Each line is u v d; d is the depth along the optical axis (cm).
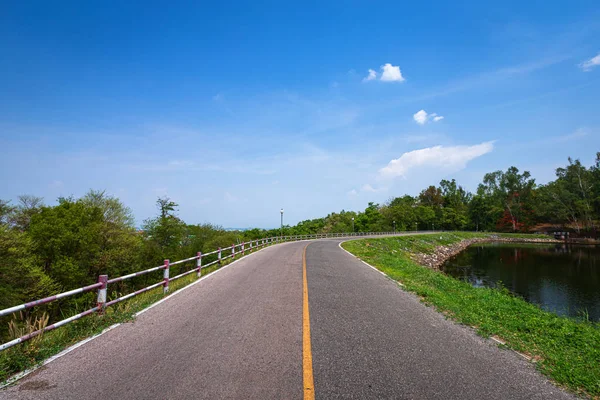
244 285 1078
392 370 437
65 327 604
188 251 4559
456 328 647
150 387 383
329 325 639
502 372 444
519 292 2455
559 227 10062
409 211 12069
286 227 11975
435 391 382
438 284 1273
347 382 399
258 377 409
